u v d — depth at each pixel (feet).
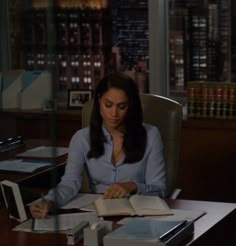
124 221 8.64
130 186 10.04
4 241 8.05
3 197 9.15
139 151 10.82
